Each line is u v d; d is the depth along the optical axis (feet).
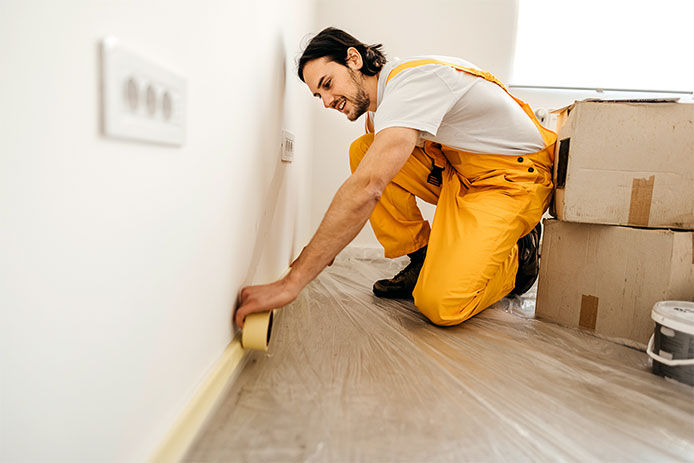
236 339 3.30
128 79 1.58
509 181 4.34
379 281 5.28
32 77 1.19
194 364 2.52
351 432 2.44
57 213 1.33
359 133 7.88
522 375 3.23
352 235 3.34
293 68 5.16
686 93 7.68
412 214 5.38
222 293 2.93
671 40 7.68
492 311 4.83
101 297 1.59
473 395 2.90
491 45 7.73
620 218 3.92
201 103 2.32
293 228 5.89
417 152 5.09
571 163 3.98
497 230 4.13
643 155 3.79
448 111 4.04
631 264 3.85
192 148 2.26
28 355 1.26
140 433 1.94
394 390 2.93
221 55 2.59
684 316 3.18
